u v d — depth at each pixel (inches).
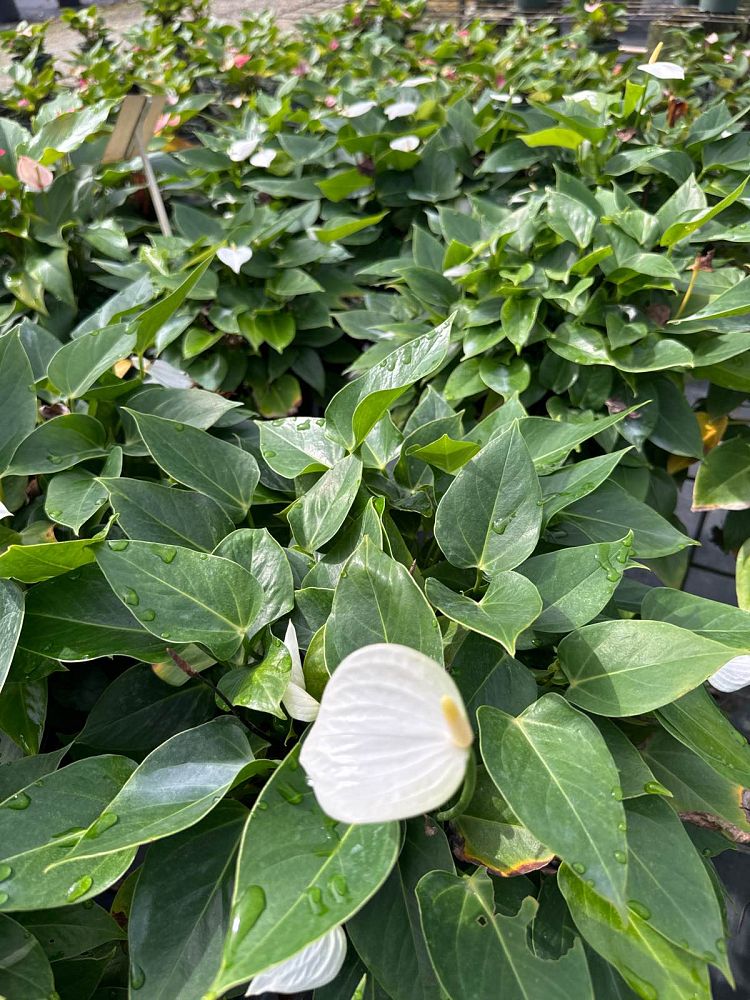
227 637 16.3
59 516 20.2
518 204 43.7
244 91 70.1
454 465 21.9
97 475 23.4
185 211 40.0
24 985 13.9
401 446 22.3
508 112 43.6
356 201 46.5
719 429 36.0
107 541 16.9
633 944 13.5
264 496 22.6
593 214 31.5
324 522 19.4
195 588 16.6
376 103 48.8
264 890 11.5
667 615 18.6
